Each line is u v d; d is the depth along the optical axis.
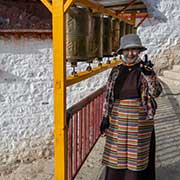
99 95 3.97
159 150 3.97
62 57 2.02
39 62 7.64
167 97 7.00
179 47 9.62
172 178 3.17
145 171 2.62
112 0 3.99
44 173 4.99
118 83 2.42
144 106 2.37
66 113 2.37
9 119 7.70
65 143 2.17
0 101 7.57
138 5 4.64
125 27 4.21
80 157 2.98
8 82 7.54
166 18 9.35
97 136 3.88
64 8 1.97
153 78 2.34
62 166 2.17
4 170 7.53
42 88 7.77
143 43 9.27
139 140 2.38
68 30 2.35
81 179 3.31
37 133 7.89
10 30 7.26
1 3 7.12
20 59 7.51
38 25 7.46
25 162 7.78
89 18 2.50
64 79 2.06
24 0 7.29
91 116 3.50
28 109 7.76
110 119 2.52
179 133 4.63
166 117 5.49
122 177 2.51
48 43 7.62
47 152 7.95
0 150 7.76
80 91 8.04
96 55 2.89
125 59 2.44
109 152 2.53
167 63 9.53
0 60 7.39
